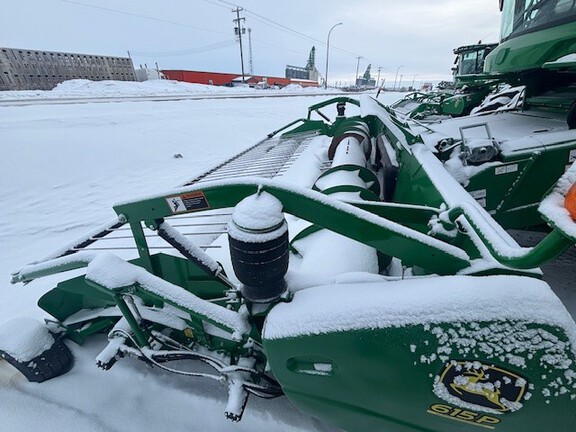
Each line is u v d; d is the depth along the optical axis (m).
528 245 2.85
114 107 11.25
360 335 0.98
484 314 0.89
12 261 3.04
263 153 4.77
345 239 1.70
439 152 2.17
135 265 1.51
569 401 0.88
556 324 0.85
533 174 1.93
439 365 0.93
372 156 3.50
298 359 1.09
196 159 6.80
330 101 5.07
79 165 5.71
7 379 1.76
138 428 1.50
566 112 2.84
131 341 1.59
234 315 1.28
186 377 1.72
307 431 1.44
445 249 1.05
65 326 1.86
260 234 0.96
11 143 5.86
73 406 1.60
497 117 3.10
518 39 2.67
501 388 0.91
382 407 1.06
